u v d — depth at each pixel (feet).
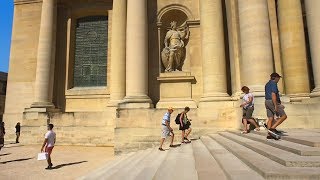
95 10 77.82
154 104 61.98
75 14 78.89
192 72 63.21
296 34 54.60
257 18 46.03
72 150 58.59
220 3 58.18
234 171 18.16
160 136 52.34
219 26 56.80
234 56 54.49
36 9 82.02
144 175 22.61
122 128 53.36
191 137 51.83
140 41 58.80
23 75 79.51
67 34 77.41
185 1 66.13
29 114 68.18
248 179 15.71
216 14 57.11
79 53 78.28
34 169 38.65
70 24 77.92
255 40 45.55
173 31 65.67
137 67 57.62
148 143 52.29
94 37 78.33
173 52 63.77
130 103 54.65
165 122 42.52
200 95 61.93
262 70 44.78
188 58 65.10
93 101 72.59
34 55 79.87
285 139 27.02
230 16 56.95
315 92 43.83
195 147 36.09
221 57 55.57
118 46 66.85
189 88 62.34
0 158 48.93
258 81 44.65
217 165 22.65
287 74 54.44
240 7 48.26
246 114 39.22
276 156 19.12
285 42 55.26
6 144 69.31
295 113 41.24
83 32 79.15
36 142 66.69
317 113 40.83
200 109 52.80
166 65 64.59
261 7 46.47
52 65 72.79
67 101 73.92
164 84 63.21
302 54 53.98
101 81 76.02
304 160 17.39
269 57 45.44
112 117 64.34
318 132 33.12
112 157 48.60
